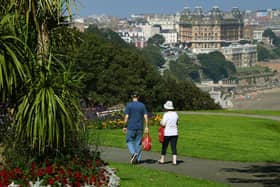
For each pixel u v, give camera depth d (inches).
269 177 628.1
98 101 2655.0
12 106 471.5
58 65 487.8
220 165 727.1
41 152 458.6
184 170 676.1
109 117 1295.5
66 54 511.8
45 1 472.7
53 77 454.6
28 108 443.2
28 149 459.8
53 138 444.5
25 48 463.2
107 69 2763.3
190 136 1124.5
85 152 494.9
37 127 435.5
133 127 713.6
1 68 444.5
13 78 451.2
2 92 465.7
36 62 467.2
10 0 479.8
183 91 3255.4
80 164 463.5
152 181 556.7
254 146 964.0
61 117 441.7
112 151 858.1
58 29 501.7
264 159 790.5
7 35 458.9
